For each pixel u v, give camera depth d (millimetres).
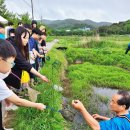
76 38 47500
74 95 12148
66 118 9008
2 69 3654
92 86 14922
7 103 4238
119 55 24297
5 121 7062
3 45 3584
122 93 4438
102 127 4207
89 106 11047
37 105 4324
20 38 6438
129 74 17672
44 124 6895
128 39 48719
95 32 35781
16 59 6418
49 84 9867
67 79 15938
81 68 18719
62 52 27578
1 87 3785
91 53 25438
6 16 43906
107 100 11852
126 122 4219
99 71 18188
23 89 7145
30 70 6609
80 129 8359
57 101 9430
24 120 6914
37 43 10219
